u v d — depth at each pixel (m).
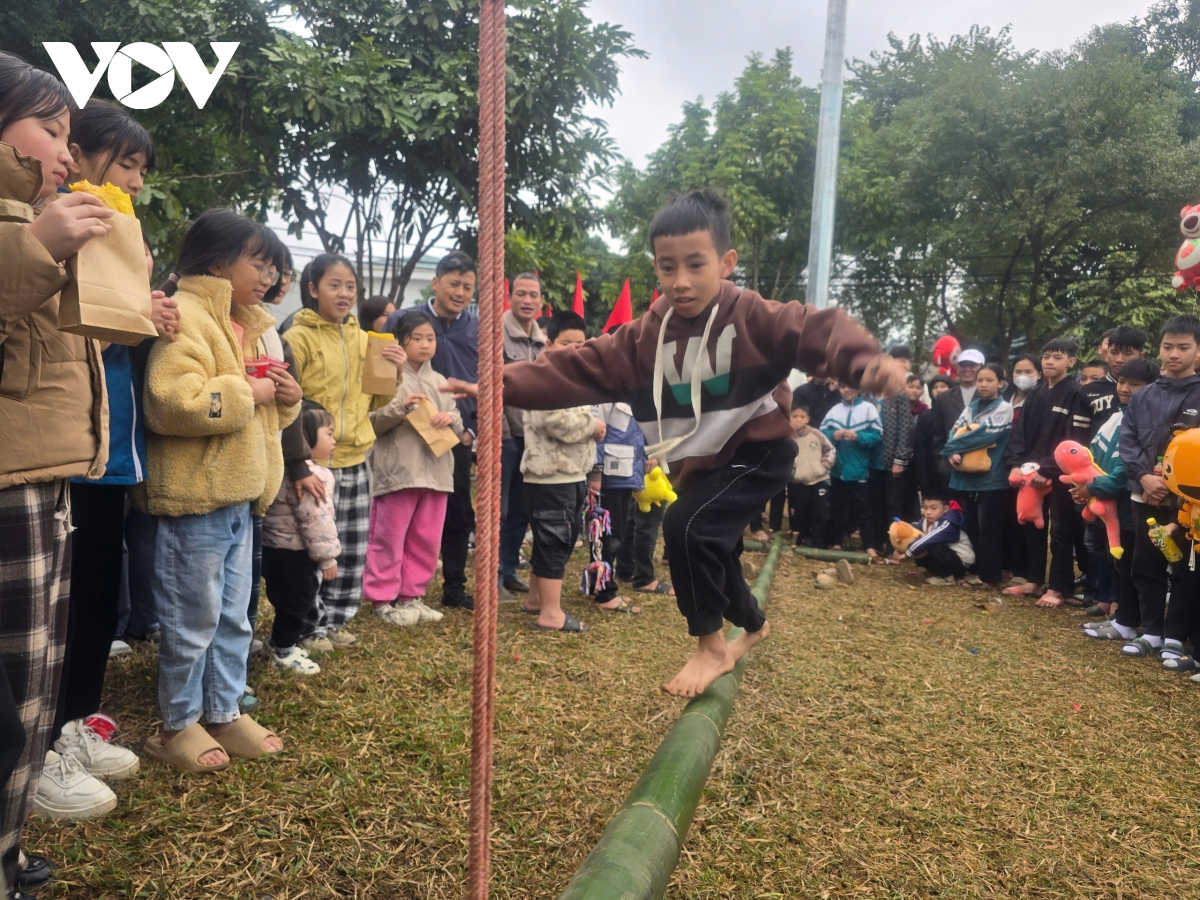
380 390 3.69
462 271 4.60
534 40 7.95
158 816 2.23
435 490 4.14
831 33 8.47
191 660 2.49
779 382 2.51
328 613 3.73
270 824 2.25
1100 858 2.47
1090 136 13.85
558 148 8.51
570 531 4.33
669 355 2.48
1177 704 3.81
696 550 2.49
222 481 2.46
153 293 2.38
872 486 7.62
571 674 3.63
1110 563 5.36
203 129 8.20
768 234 16.55
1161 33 18.61
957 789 2.85
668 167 17.77
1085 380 5.90
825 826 2.54
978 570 6.34
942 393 7.27
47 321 1.69
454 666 3.58
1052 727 3.45
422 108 7.52
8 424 1.62
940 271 17.88
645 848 2.00
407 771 2.62
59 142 1.70
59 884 1.92
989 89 14.52
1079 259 17.16
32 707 1.68
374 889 2.03
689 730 2.63
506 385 2.52
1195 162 13.82
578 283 6.70
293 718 2.93
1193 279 4.32
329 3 7.94
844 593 5.86
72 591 2.40
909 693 3.75
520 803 2.50
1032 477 5.73
